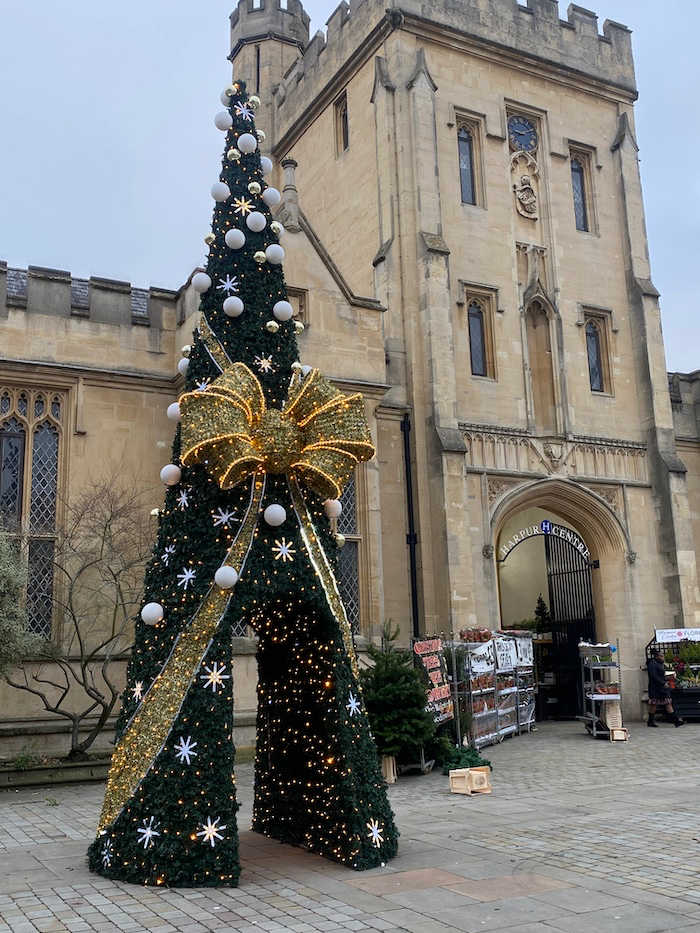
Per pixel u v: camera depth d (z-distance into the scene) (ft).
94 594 52.75
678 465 77.00
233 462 25.22
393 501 66.13
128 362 57.88
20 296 55.77
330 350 61.72
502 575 98.99
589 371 78.74
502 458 70.44
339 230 80.23
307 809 27.48
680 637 70.85
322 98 84.28
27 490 53.98
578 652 76.28
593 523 75.15
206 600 25.05
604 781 40.93
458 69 77.20
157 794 23.61
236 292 28.76
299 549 26.45
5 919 20.04
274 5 99.25
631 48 87.66
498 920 19.75
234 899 21.76
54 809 36.47
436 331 67.97
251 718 52.80
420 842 28.30
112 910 20.77
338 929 19.22
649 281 82.33
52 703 51.11
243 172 30.04
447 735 49.80
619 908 20.56
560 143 81.35
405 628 64.54
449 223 73.56
